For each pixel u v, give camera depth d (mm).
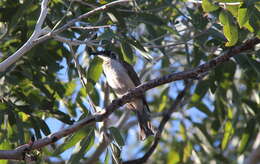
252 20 9055
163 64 14984
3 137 11109
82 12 11570
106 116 9016
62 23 11055
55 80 12430
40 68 11695
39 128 11109
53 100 11562
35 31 9859
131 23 11312
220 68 12094
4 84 11391
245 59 11125
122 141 9312
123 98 8984
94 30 10875
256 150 15359
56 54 12305
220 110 13594
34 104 11297
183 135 14852
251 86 13758
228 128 13578
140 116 11641
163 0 12023
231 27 9000
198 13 11648
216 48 12320
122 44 10227
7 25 11617
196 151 14625
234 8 8969
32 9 11094
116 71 12031
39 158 10406
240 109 13430
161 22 11219
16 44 11758
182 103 14547
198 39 11633
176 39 13812
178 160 14812
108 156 9547
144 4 11859
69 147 9750
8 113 10930
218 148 15414
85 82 10922
